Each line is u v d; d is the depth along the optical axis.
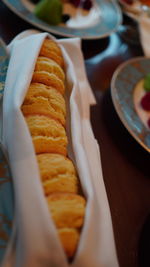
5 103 0.44
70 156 0.44
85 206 0.39
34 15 0.66
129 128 0.56
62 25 0.70
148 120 0.60
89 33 0.71
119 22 0.82
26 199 0.36
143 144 0.55
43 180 0.39
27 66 0.46
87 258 0.35
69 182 0.40
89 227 0.36
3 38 0.62
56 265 0.35
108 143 0.56
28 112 0.44
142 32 0.84
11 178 0.40
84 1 0.79
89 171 0.41
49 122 0.43
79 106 0.50
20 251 0.35
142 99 0.62
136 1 0.99
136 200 0.52
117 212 0.49
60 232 0.36
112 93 0.60
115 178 0.53
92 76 0.67
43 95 0.46
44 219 0.35
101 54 0.74
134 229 0.48
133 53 0.81
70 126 0.47
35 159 0.39
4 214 0.38
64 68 0.53
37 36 0.51
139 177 0.54
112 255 0.37
